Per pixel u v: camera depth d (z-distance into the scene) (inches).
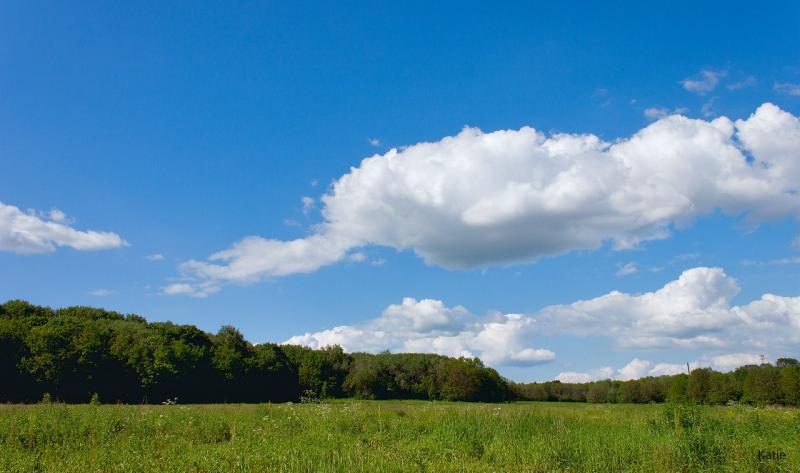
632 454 569.3
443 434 666.2
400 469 478.0
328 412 813.2
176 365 2442.2
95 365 2121.1
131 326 2696.9
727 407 1035.3
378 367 3641.7
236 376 2812.5
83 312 2751.0
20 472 471.5
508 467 506.3
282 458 486.9
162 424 700.7
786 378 2283.5
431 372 3772.1
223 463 475.8
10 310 2290.8
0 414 711.1
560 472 494.9
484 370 3732.8
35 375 1980.8
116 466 482.0
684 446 567.5
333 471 456.1
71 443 597.9
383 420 754.2
